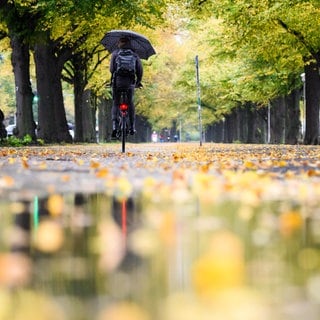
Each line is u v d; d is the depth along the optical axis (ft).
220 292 8.14
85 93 211.20
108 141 269.85
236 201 21.31
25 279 9.09
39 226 15.16
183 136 635.66
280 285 8.68
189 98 336.08
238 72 200.85
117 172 35.65
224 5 128.88
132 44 75.05
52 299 7.93
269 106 236.02
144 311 7.25
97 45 185.78
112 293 8.20
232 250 10.93
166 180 29.63
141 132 380.58
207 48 213.46
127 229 14.67
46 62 144.46
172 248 11.84
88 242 12.60
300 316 7.22
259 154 67.77
